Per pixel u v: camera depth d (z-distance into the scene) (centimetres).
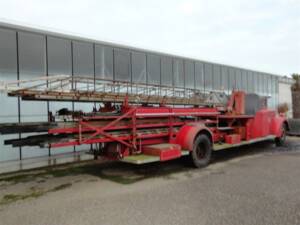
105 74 921
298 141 1134
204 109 726
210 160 746
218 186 487
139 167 679
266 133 905
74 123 473
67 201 429
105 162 765
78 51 854
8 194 478
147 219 345
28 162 741
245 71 1639
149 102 641
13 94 458
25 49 742
